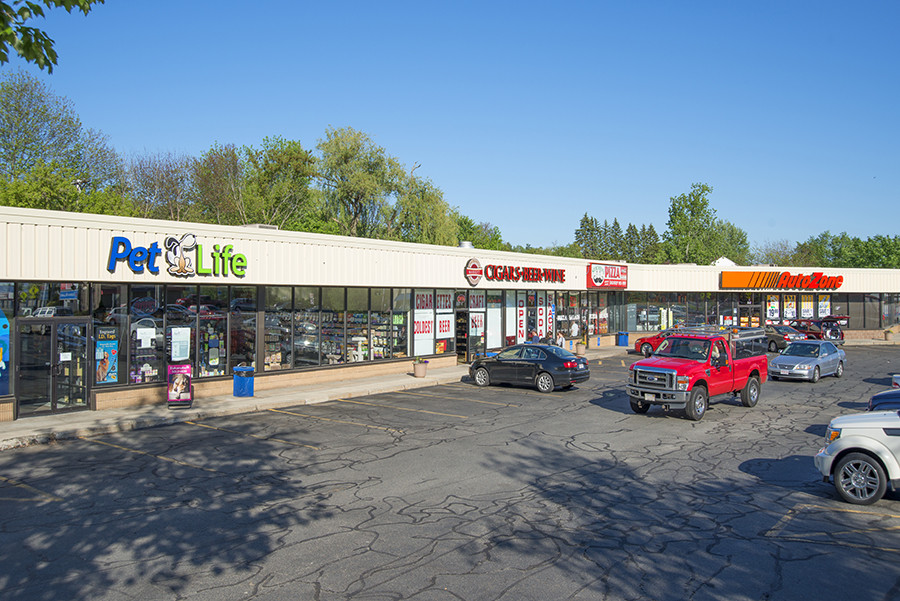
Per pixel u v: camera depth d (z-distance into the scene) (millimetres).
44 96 42156
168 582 6895
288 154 53812
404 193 51719
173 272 18422
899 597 6543
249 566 7316
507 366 22734
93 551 7805
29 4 6996
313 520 8930
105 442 14133
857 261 81312
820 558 7562
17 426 15000
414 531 8469
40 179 34500
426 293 28359
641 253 120500
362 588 6699
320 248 22672
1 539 8227
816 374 24672
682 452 13203
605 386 23391
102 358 17547
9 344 15703
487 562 7414
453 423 16328
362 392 21547
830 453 9906
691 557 7598
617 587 6754
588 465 12117
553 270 34938
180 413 16906
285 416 17406
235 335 20781
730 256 83812
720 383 17531
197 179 52844
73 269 16359
